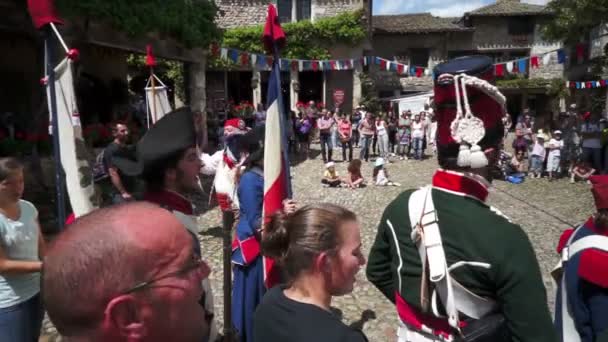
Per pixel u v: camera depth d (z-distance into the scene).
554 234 6.62
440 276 1.46
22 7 7.16
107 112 13.17
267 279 2.76
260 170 3.03
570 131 11.70
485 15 26.92
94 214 0.91
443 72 1.62
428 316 1.61
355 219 1.57
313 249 1.47
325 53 19.47
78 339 0.85
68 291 0.83
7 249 2.52
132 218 0.89
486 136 1.56
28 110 11.15
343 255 1.49
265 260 2.76
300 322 1.40
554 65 27.05
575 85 17.22
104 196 5.00
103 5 6.89
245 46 19.06
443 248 1.49
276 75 2.94
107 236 0.84
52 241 0.90
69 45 6.45
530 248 1.45
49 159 7.71
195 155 2.06
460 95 1.57
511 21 27.22
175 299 0.87
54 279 0.84
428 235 1.52
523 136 12.06
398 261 1.69
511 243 1.42
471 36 27.42
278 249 1.61
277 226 1.63
